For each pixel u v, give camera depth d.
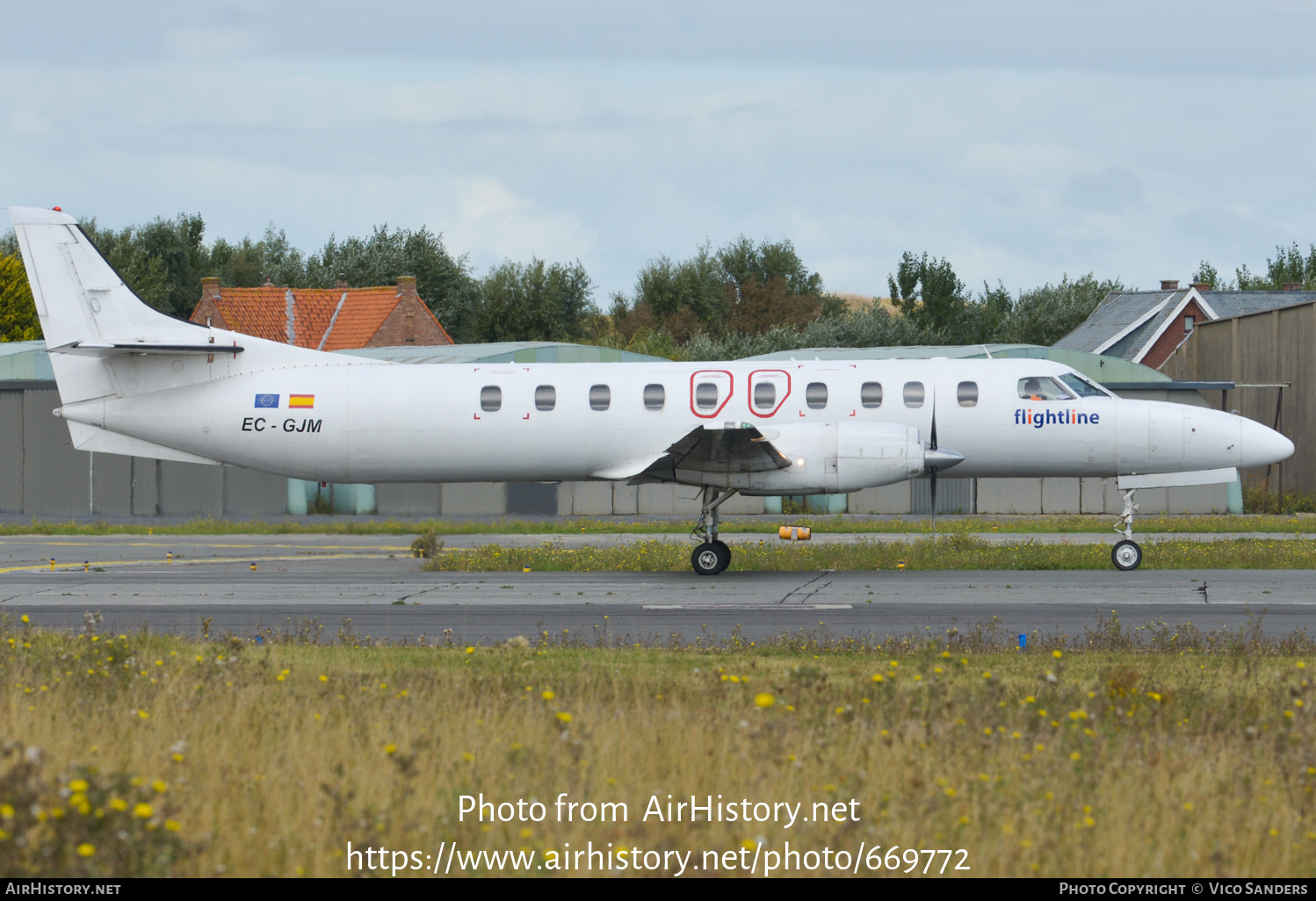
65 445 124.31
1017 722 28.98
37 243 74.19
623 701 31.42
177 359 75.00
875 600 56.22
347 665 38.84
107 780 20.91
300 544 94.88
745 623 49.84
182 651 41.34
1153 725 29.42
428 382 73.56
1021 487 124.25
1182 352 158.88
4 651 38.66
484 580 65.81
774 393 70.56
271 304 198.12
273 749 25.95
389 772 23.77
